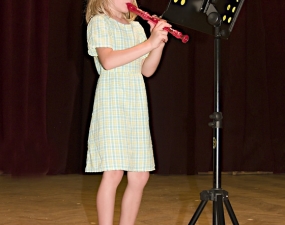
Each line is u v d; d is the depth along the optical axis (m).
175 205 4.32
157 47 2.79
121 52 2.59
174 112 6.53
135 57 2.57
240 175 6.72
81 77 6.27
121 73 2.72
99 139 2.69
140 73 2.81
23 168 5.91
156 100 6.45
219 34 2.59
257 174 6.87
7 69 5.86
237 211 4.10
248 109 6.91
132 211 2.81
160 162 6.50
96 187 5.24
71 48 6.18
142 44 2.58
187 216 3.87
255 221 3.72
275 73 6.96
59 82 6.13
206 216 3.88
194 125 6.66
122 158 2.64
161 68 6.45
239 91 6.83
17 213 3.87
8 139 5.90
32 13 5.92
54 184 5.39
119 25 2.79
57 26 6.09
